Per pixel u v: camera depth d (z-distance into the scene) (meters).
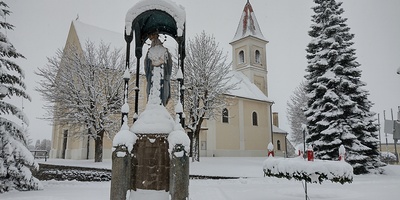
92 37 33.94
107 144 30.22
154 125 6.13
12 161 10.88
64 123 24.73
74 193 10.06
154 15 7.16
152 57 6.86
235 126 37.53
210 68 24.20
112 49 33.06
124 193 5.62
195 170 18.38
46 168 19.45
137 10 6.68
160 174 5.92
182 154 5.72
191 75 24.16
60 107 24.56
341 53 21.83
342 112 19.92
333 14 22.34
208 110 24.03
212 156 34.62
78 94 23.53
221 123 36.19
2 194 9.94
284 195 10.10
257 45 46.03
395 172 19.70
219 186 12.72
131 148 5.86
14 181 10.90
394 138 11.11
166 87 6.89
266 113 41.75
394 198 9.43
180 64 7.06
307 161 7.50
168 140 5.96
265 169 8.41
